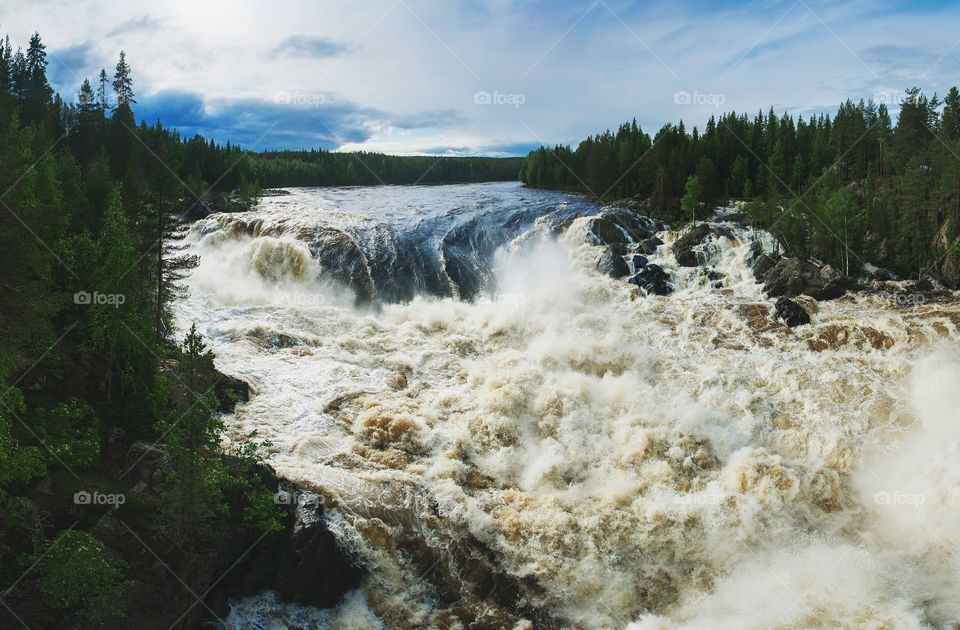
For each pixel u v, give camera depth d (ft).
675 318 149.28
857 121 328.70
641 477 97.76
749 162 337.31
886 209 224.12
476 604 81.05
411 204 268.21
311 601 77.77
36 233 77.61
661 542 87.71
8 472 66.33
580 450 103.76
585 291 163.63
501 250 194.59
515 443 106.11
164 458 86.99
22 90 282.36
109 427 92.94
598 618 81.30
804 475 95.76
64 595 65.31
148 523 77.92
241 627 75.00
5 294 72.54
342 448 100.63
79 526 74.64
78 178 172.04
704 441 105.19
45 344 93.45
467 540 86.79
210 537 76.33
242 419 105.19
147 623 69.41
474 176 479.82
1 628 62.03
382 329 147.74
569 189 355.77
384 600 79.97
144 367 99.50
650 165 295.07
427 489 92.38
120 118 261.24
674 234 208.74
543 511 90.53
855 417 107.34
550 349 131.34
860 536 88.84
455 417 110.22
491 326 145.28
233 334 134.00
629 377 120.98
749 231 212.84
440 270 177.47
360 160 456.04
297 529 78.07
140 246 110.73
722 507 90.43
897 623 74.59
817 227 207.72
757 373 121.70
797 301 156.97
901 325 133.90
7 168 72.79
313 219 206.39
